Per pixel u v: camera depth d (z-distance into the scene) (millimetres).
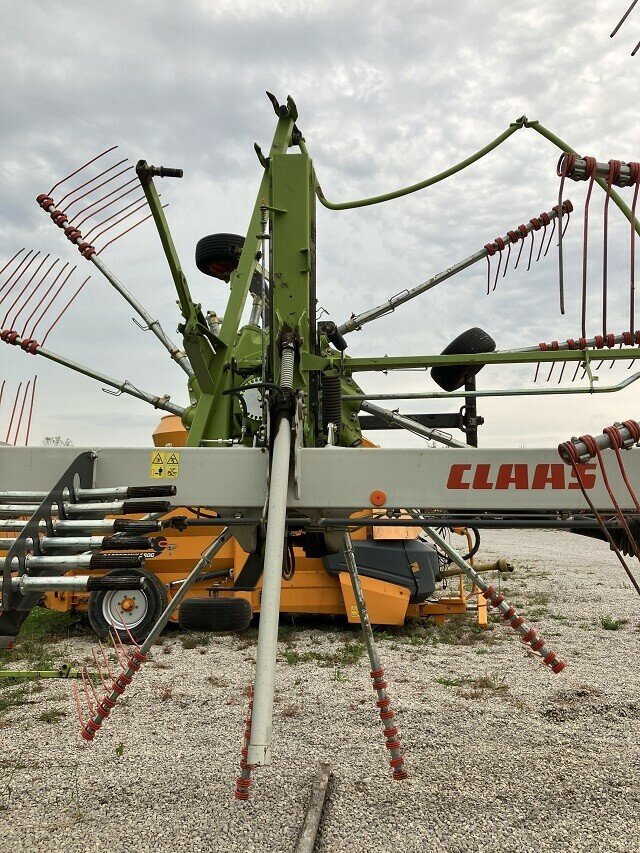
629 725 4805
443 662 6832
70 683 6160
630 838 3180
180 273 3801
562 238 2520
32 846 3125
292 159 3863
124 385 5445
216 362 4098
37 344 4875
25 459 2887
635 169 2451
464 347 4992
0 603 2250
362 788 3727
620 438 2367
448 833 3227
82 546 2395
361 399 4953
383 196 4766
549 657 3973
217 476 2838
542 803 3539
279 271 3834
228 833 3232
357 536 8430
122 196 4203
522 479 2799
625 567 2523
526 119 4527
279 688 5832
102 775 3936
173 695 5676
